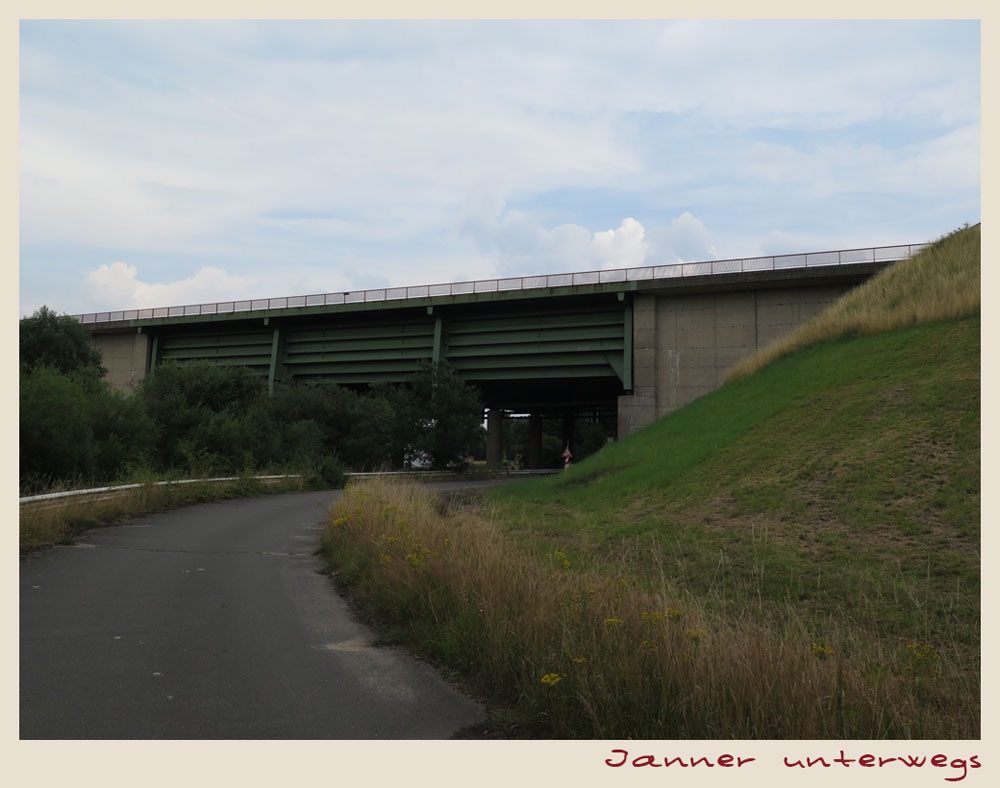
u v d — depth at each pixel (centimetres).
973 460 1456
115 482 2127
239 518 1958
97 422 2648
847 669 602
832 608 1039
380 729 538
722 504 1688
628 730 514
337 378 5772
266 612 900
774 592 1121
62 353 4162
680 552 1384
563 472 3052
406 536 1098
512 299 4875
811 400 2234
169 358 6138
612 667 552
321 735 525
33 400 2102
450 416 4869
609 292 4631
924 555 1165
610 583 797
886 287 3078
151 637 767
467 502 2414
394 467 4878
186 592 995
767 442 2038
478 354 5175
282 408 4450
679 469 2112
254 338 5922
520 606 723
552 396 6662
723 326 4488
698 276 4450
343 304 5369
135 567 1159
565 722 531
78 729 522
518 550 1201
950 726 587
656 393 4575
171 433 3180
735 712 520
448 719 561
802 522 1442
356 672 673
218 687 621
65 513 1536
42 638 748
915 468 1513
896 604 1011
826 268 4166
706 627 671
